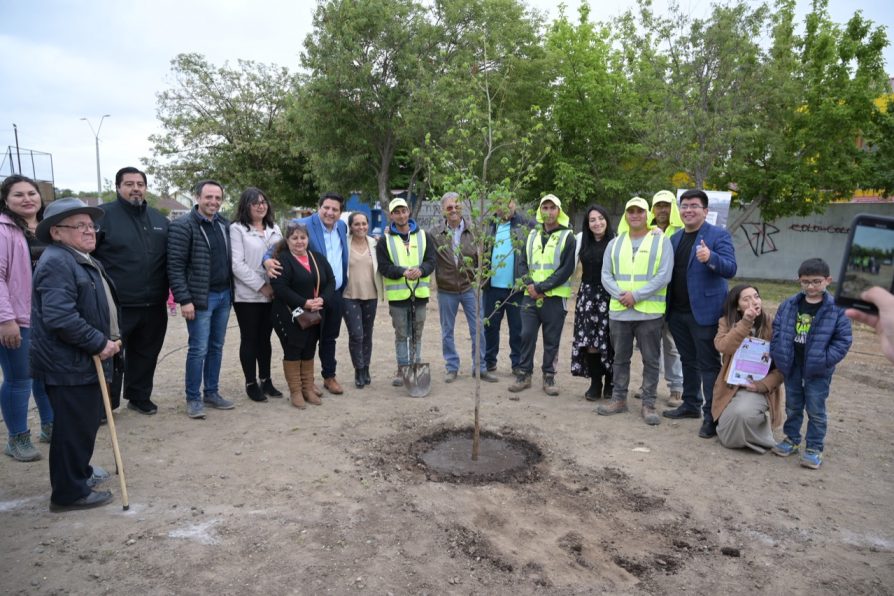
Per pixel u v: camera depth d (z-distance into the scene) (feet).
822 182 52.19
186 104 80.43
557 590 9.73
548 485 13.79
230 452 15.40
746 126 47.06
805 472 14.79
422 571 10.14
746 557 10.89
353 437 16.71
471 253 21.76
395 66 50.14
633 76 51.47
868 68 50.85
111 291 12.57
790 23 50.96
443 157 16.33
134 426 17.19
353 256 21.13
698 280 17.13
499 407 19.67
